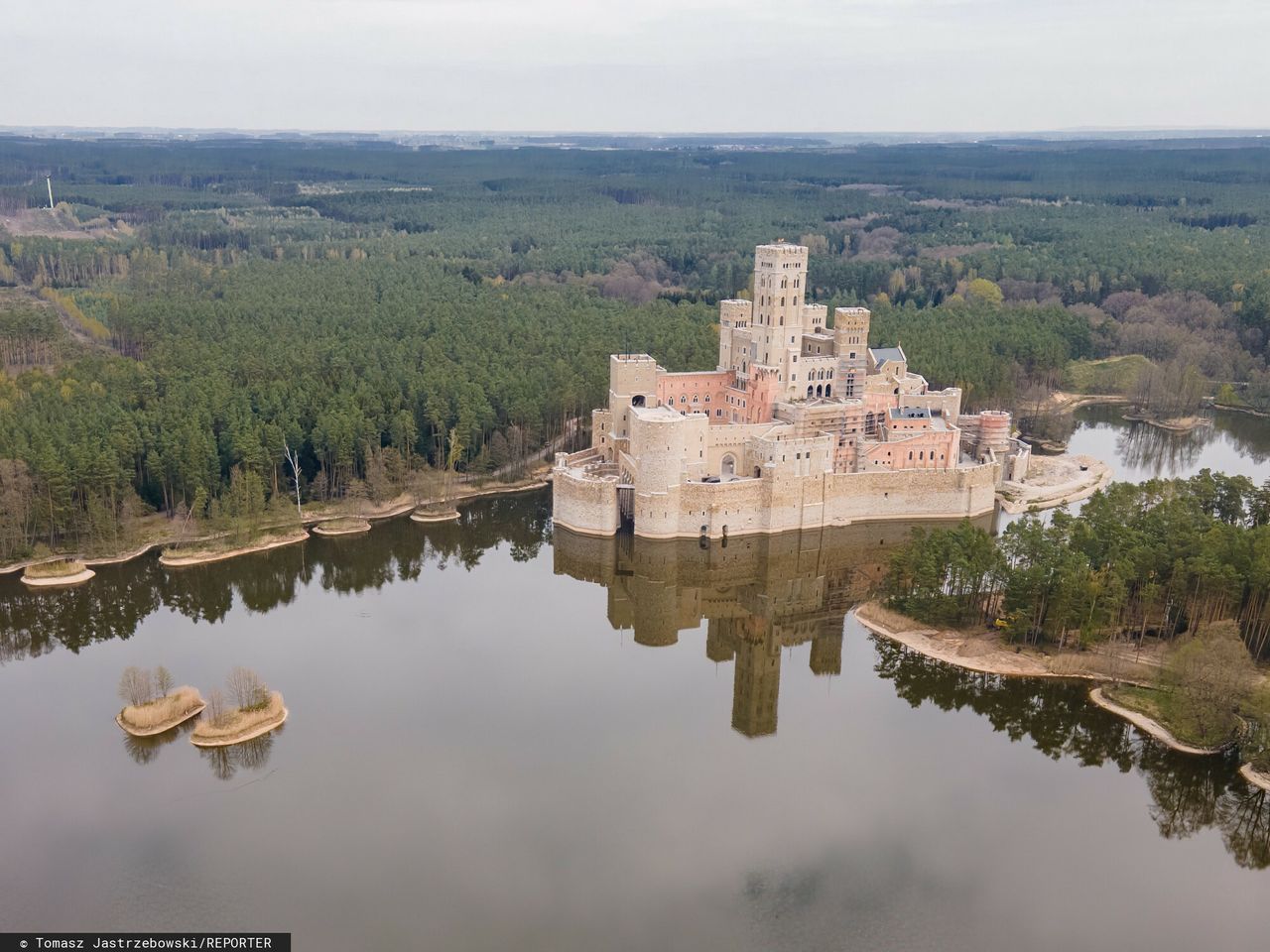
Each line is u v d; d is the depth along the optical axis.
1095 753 174.88
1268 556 188.38
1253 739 166.50
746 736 175.75
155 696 179.75
